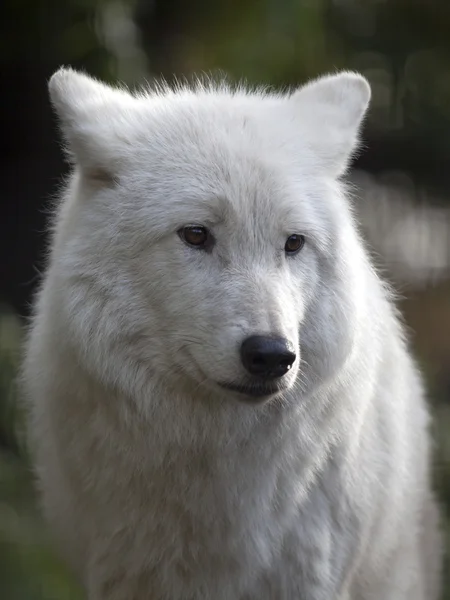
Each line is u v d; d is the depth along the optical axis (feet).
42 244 56.29
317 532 27.61
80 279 25.73
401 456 30.45
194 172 25.45
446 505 46.91
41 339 27.99
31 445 32.42
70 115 26.53
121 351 25.73
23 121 57.16
